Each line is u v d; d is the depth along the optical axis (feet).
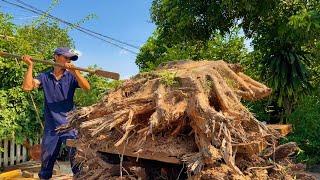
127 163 11.96
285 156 12.90
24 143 26.16
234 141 10.44
